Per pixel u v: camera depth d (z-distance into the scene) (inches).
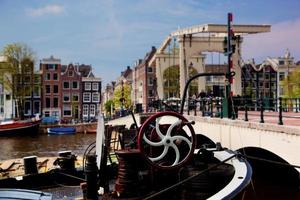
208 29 951.0
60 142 1622.8
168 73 1732.3
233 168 273.9
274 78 2455.7
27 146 1475.1
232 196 215.9
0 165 771.4
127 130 371.2
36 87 2345.0
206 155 286.4
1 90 2357.3
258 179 588.1
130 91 2871.6
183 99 336.8
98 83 2534.5
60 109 2443.4
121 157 255.8
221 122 575.8
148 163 247.4
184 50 1072.2
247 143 487.5
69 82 2464.3
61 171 390.9
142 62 2610.7
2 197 235.1
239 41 1025.5
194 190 257.6
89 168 248.7
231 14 599.5
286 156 394.3
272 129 421.7
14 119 2123.5
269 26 982.4
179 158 259.1
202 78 1376.7
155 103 789.9
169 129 249.4
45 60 2421.3
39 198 236.1
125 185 256.2
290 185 551.5
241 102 863.7
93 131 2117.4
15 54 2112.5
